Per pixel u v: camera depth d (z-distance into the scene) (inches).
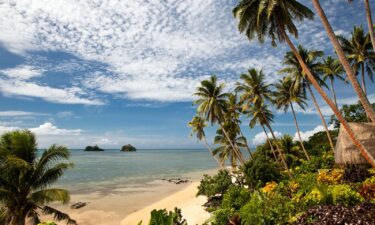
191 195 1327.5
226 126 1653.5
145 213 1048.8
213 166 3346.5
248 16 721.6
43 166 639.1
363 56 1295.5
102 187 1685.5
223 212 603.5
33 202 625.6
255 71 1322.6
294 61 1311.5
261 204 521.3
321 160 1146.0
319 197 473.7
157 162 4057.6
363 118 1632.6
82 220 983.6
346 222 353.7
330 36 572.7
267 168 918.4
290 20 691.4
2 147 604.7
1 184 594.2
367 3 674.2
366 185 537.0
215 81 1364.4
